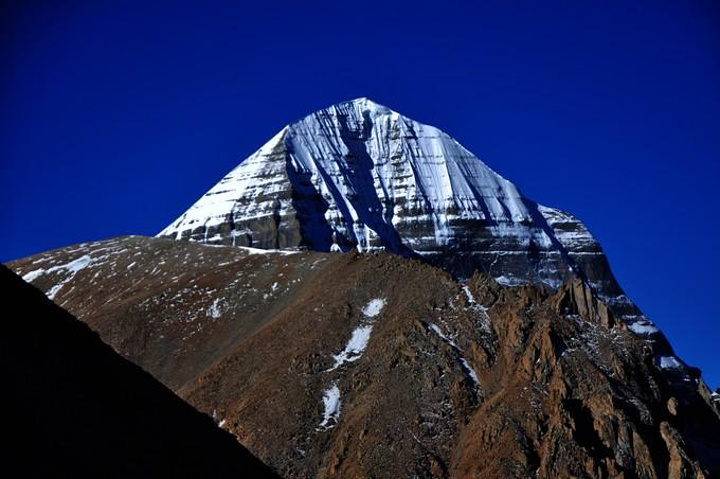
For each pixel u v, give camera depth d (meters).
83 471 47.09
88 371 55.53
